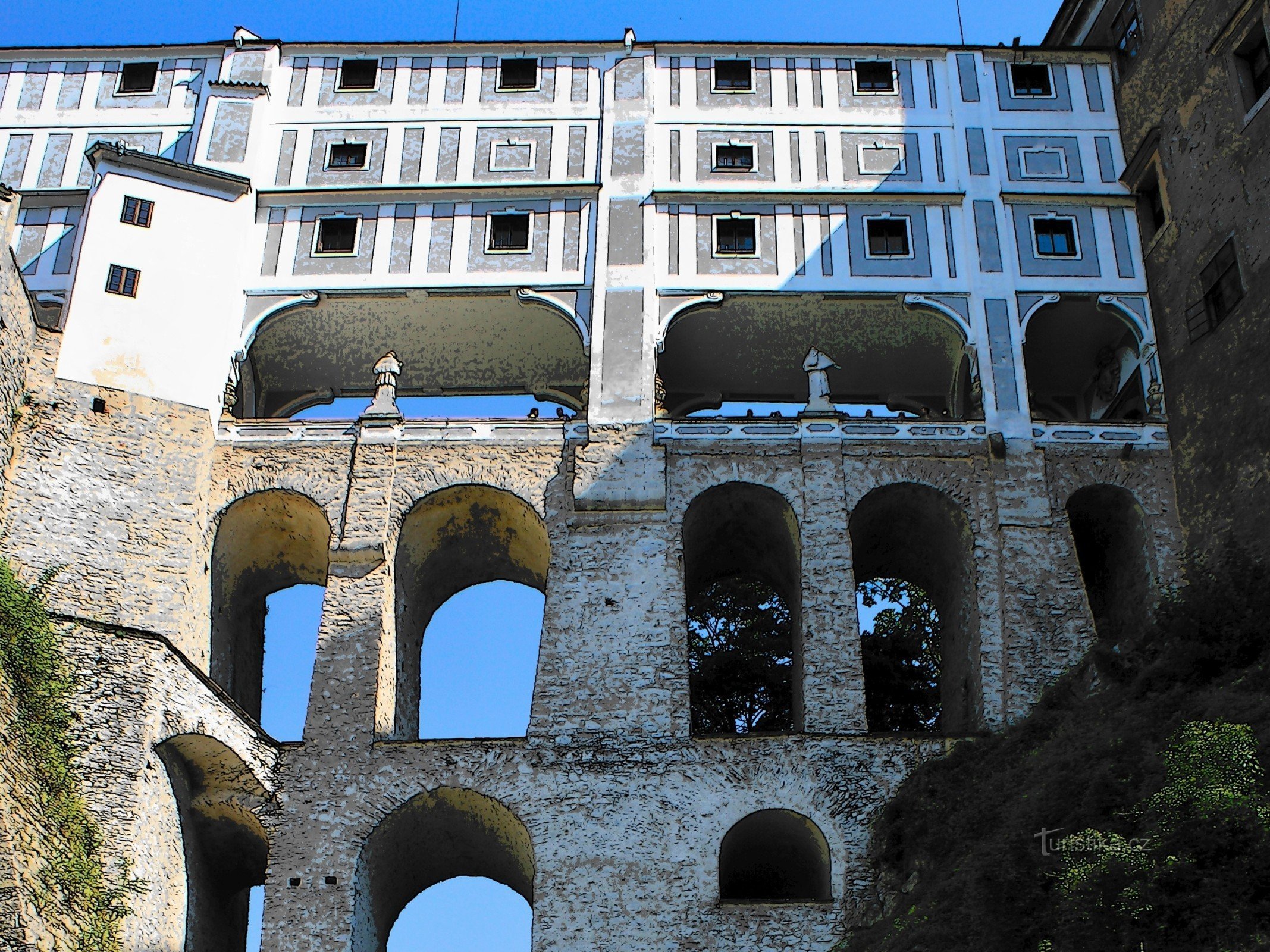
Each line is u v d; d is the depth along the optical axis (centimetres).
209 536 3438
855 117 4028
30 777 2653
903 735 3148
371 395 4097
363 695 3191
